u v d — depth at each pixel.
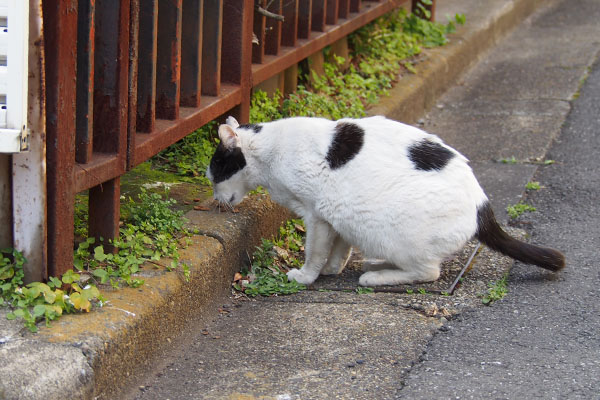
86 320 1.76
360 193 2.03
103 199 1.93
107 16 1.87
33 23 1.73
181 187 2.25
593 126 2.88
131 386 1.79
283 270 2.18
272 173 2.10
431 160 2.03
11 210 1.80
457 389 1.78
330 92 2.82
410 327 1.94
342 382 1.80
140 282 1.87
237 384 1.80
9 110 1.72
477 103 3.15
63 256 1.83
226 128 2.09
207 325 1.97
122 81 1.89
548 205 2.44
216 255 2.02
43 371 1.66
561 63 3.58
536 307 2.00
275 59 2.50
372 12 3.06
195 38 2.16
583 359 1.84
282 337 1.92
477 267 2.15
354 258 2.25
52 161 1.79
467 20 3.86
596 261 2.16
